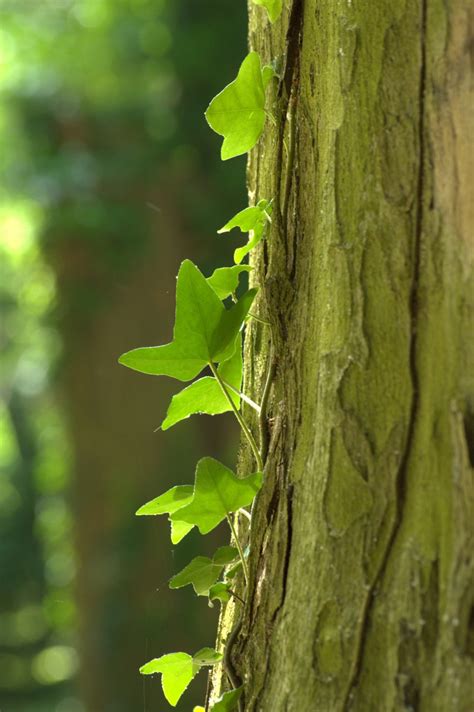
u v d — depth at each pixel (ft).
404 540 3.56
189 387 3.86
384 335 3.60
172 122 19.36
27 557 30.81
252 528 3.81
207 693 4.08
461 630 3.49
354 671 3.58
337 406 3.63
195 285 3.79
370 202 3.62
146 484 19.16
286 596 3.71
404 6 3.60
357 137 3.64
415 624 3.53
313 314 3.72
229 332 3.80
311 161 3.76
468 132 3.53
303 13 3.80
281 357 3.81
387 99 3.61
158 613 15.81
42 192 18.78
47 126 19.81
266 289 3.82
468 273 3.52
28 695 31.65
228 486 3.79
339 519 3.62
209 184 19.43
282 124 3.83
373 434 3.60
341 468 3.63
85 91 19.69
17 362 30.35
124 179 19.10
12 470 31.27
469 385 3.51
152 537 18.70
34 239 20.26
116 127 19.80
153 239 19.35
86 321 19.72
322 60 3.73
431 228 3.56
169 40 18.86
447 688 3.50
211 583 3.87
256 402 3.94
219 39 18.62
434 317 3.55
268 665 3.74
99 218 18.76
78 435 19.88
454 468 3.51
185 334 3.79
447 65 3.55
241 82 3.79
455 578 3.50
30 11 19.52
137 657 18.47
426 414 3.55
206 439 19.43
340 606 3.61
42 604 30.83
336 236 3.65
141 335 19.61
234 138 3.82
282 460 3.77
